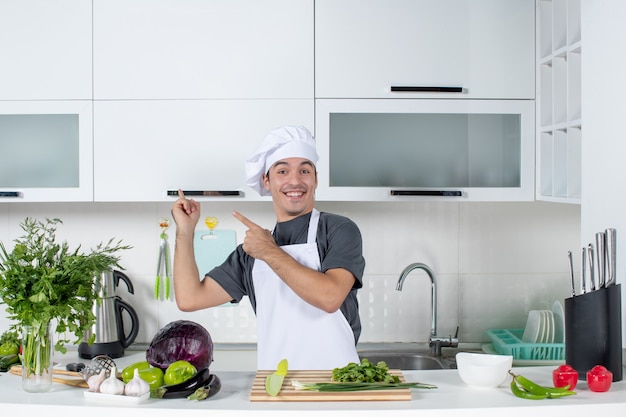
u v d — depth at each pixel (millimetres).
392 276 3160
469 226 3170
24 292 1907
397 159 2814
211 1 2754
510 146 2840
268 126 2758
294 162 2221
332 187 2773
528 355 2836
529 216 3184
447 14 2785
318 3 2760
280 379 1795
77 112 2760
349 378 1843
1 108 2756
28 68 2760
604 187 2158
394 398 1764
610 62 2105
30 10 2758
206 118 2760
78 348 2939
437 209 3162
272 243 1993
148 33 2756
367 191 2779
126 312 3137
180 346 1996
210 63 2754
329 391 1777
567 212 3193
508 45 2799
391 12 2770
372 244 3160
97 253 2045
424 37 2779
